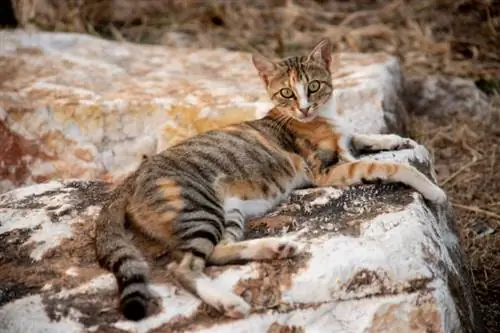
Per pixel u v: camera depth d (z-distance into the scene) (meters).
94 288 7.05
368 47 16.20
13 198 8.78
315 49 9.34
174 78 12.69
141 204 7.53
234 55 14.10
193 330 6.66
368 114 11.52
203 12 17.78
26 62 12.92
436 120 13.85
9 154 11.04
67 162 11.11
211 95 11.73
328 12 17.67
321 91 9.21
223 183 7.99
